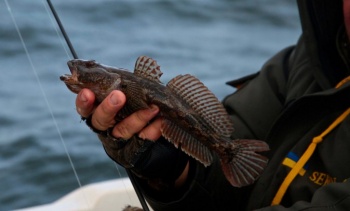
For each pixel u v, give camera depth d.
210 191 2.85
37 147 7.77
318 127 2.81
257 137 3.11
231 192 2.94
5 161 7.54
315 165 2.75
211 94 2.38
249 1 14.30
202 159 2.38
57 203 3.89
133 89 2.32
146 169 2.56
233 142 2.40
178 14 13.46
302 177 2.75
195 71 10.64
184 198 2.77
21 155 7.66
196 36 12.43
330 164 2.69
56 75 9.85
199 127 2.35
